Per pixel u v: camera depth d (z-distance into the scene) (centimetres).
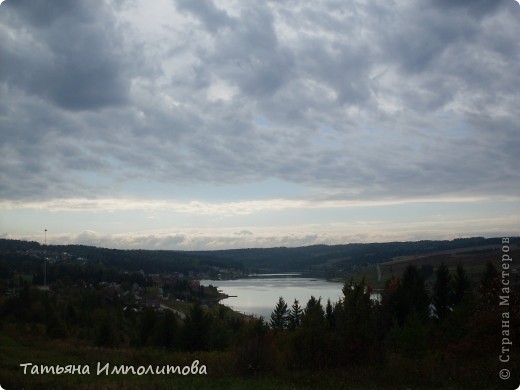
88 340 3716
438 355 1733
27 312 4172
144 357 2111
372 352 1596
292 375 1477
